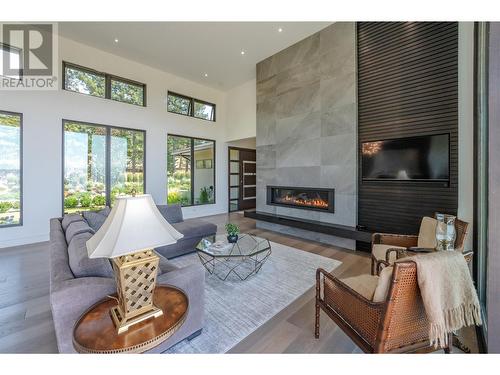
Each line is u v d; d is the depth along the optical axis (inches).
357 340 54.8
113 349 39.9
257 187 222.4
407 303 47.8
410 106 131.2
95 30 170.4
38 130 169.6
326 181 170.6
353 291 56.3
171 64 224.7
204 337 70.1
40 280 109.0
